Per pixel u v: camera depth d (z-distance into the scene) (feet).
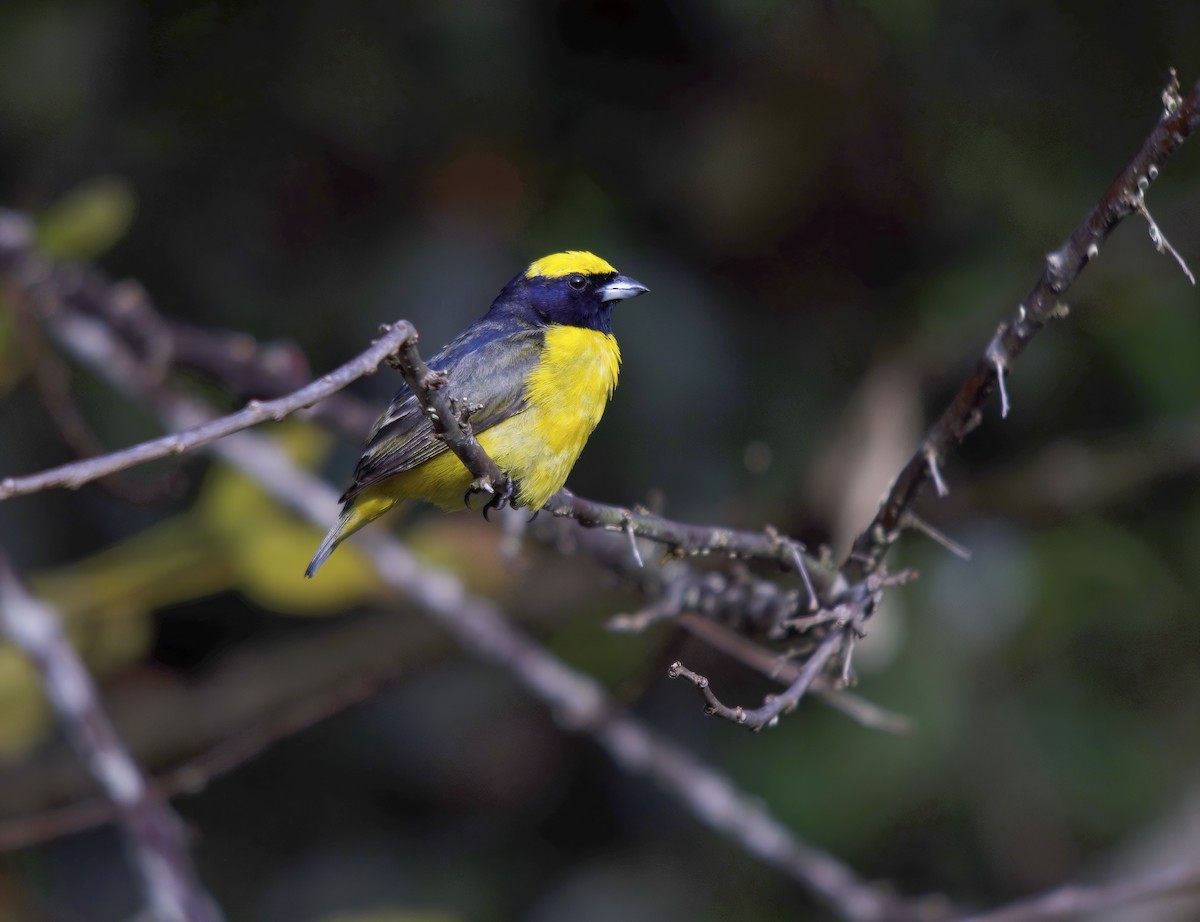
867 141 37.04
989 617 36.35
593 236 36.24
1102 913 34.37
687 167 37.04
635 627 23.88
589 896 37.76
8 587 27.09
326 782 39.88
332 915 37.76
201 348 31.40
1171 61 37.91
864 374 36.91
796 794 34.99
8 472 36.91
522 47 36.58
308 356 37.04
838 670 22.24
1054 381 38.58
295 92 36.65
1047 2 37.93
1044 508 37.14
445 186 36.68
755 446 30.81
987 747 35.81
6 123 36.52
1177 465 37.27
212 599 41.42
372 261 36.83
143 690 38.70
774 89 37.04
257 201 37.35
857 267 37.78
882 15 36.58
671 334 35.73
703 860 38.45
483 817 39.68
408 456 24.98
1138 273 38.60
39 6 36.35
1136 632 37.55
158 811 25.59
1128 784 35.94
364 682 27.07
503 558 31.83
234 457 29.66
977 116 37.60
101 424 37.14
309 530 30.07
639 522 19.10
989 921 24.29
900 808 35.12
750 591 23.99
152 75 36.91
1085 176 38.24
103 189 31.55
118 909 38.47
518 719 40.06
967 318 36.70
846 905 27.86
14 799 36.73
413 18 36.04
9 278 29.78
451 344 26.91
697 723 36.96
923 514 36.81
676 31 37.19
